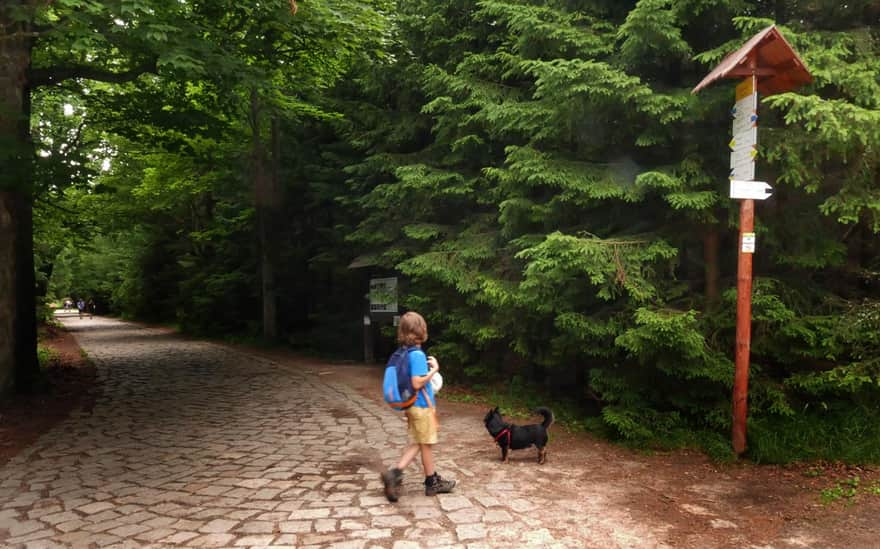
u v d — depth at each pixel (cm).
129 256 3359
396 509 445
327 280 1617
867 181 516
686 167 594
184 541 393
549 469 546
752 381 592
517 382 900
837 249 571
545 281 643
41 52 1065
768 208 616
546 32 654
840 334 540
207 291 2062
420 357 470
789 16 619
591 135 668
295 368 1280
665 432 615
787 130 544
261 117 1464
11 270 898
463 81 833
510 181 719
